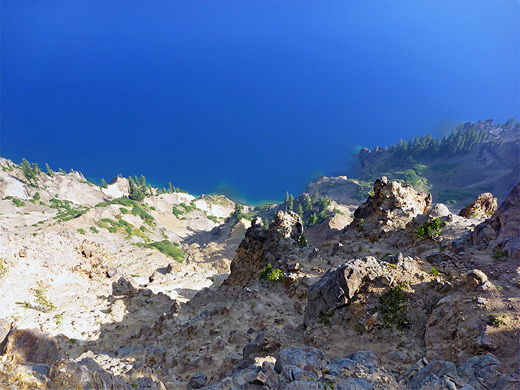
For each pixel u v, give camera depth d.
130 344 43.94
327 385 17.02
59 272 58.16
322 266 48.19
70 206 194.75
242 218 186.12
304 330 31.23
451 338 22.17
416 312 26.12
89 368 15.94
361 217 59.41
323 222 153.25
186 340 39.16
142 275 112.81
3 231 56.22
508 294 23.39
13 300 46.91
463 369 18.16
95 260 66.75
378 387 17.20
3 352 17.00
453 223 43.88
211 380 25.98
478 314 22.00
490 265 28.92
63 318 46.66
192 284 80.56
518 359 18.12
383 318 26.73
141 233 159.75
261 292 48.28
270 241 64.06
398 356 22.34
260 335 28.09
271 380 17.98
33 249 56.75
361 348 25.30
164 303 61.81
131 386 18.98
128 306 57.44
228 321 40.16
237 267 69.06
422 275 28.86
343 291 28.69
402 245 45.62
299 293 43.25
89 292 58.41
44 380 14.71
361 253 47.75
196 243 174.50
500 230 33.41
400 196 54.47
